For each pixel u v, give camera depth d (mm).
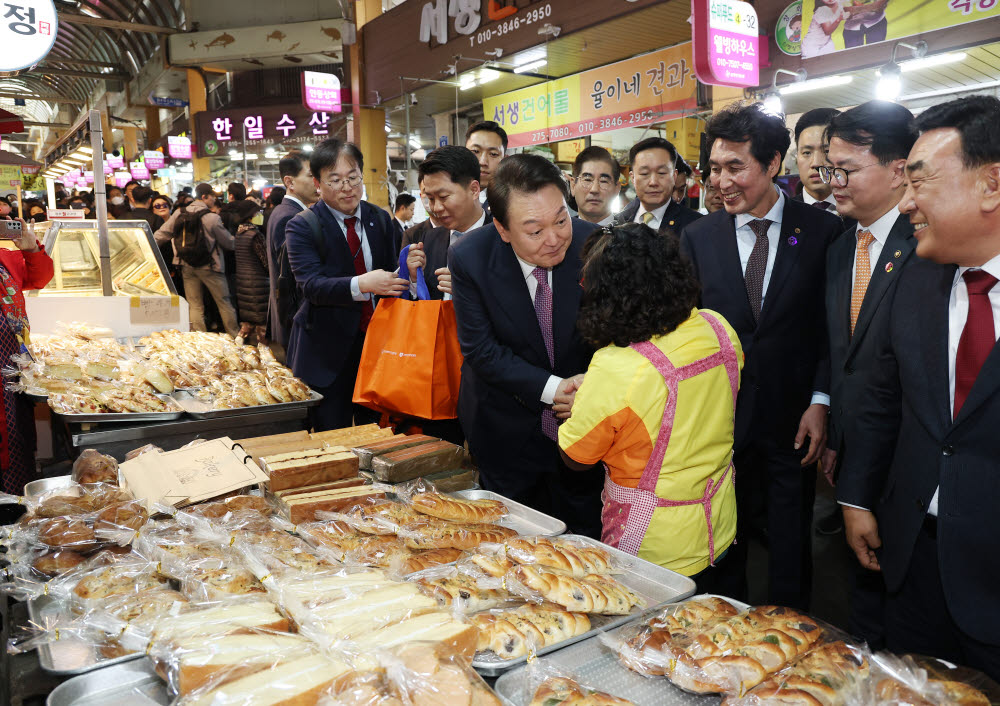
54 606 1272
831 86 5070
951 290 1322
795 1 4891
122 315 3629
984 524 1250
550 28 6762
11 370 2582
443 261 2648
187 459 1833
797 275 2119
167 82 21703
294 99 18906
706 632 1101
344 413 3045
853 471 1633
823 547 3381
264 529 1529
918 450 1384
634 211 3695
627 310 1380
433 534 1470
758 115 2000
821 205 3232
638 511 1446
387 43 9727
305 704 869
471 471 1960
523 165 1640
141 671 1054
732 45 4375
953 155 1096
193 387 2779
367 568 1319
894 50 4238
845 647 1057
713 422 1451
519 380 1835
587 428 1391
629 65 6539
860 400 1648
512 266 1893
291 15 18188
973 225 1134
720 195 2184
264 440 2035
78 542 1433
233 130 17328
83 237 3949
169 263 7730
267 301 7012
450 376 2270
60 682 1077
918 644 1471
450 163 2459
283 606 1147
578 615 1182
